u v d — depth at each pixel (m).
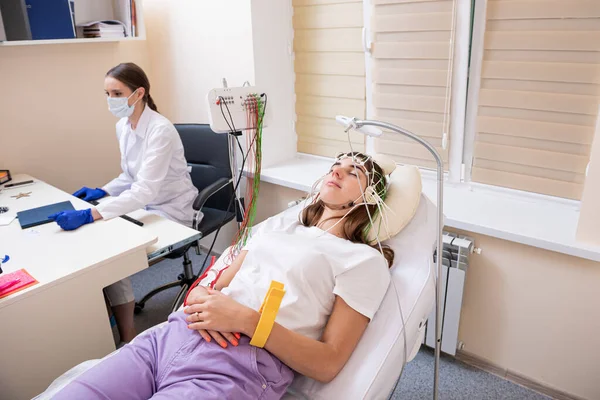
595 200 1.47
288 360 1.07
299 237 1.32
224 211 2.31
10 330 1.26
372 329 1.23
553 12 1.61
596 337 1.62
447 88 1.92
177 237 1.69
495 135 1.88
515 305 1.77
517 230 1.64
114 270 1.46
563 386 1.75
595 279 1.55
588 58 1.60
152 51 2.76
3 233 1.61
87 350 1.46
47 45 2.33
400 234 1.49
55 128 2.46
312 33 2.31
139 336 1.21
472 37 1.82
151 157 1.99
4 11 2.08
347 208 1.42
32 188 2.12
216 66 2.44
